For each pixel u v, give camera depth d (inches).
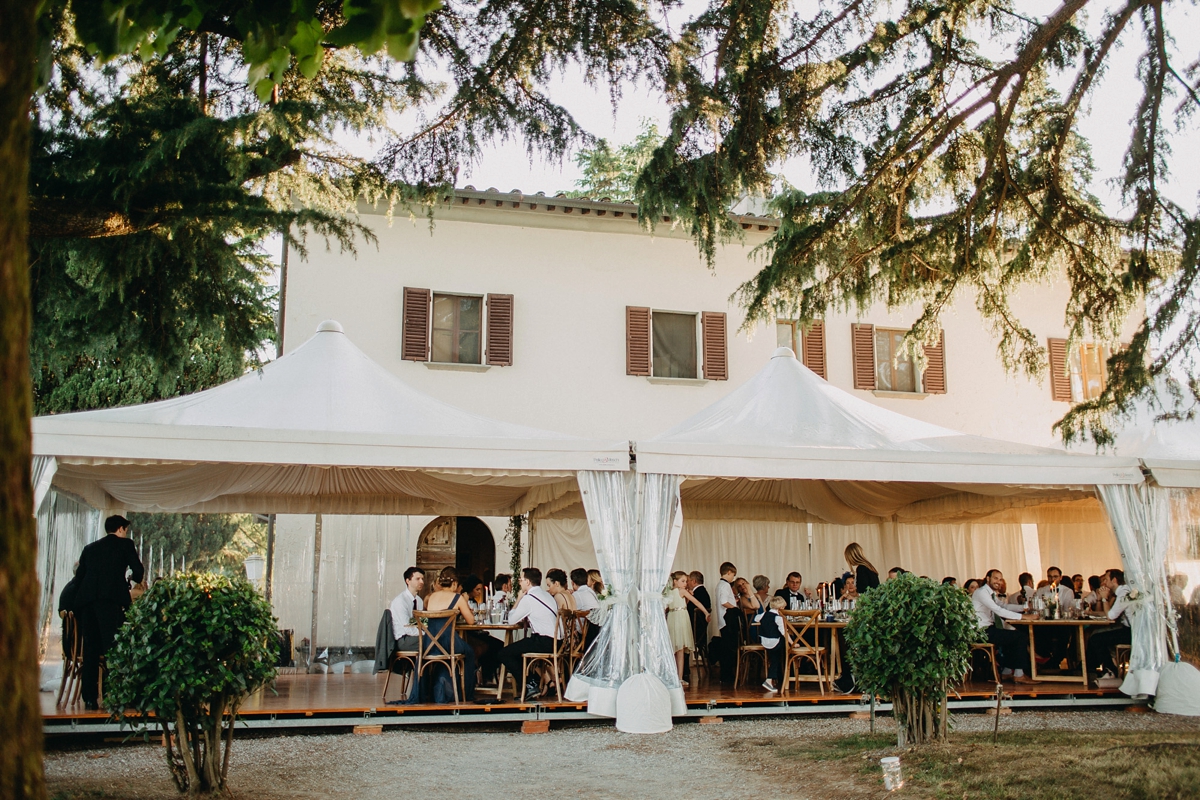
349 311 586.6
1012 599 496.4
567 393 614.2
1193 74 347.6
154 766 263.4
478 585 448.5
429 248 606.9
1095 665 418.6
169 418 335.3
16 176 69.7
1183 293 358.0
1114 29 340.8
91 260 258.7
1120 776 224.5
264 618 228.1
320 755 284.5
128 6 129.9
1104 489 393.7
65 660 335.6
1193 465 398.9
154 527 953.5
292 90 274.5
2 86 69.5
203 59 261.4
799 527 593.0
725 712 358.0
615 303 634.8
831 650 402.9
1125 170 362.0
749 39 295.4
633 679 334.6
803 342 663.1
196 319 276.2
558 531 575.8
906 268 386.6
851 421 423.5
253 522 1236.5
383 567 552.1
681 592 437.7
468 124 290.2
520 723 348.8
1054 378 707.4
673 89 286.0
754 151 319.9
